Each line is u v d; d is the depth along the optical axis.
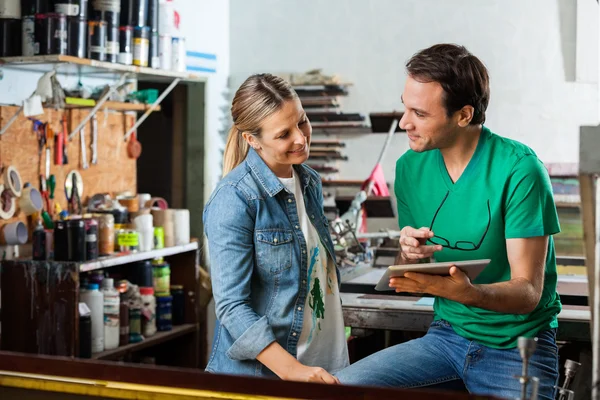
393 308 2.92
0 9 4.19
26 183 4.42
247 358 2.24
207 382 1.61
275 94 2.28
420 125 2.30
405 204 2.58
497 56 6.22
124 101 4.95
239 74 6.72
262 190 2.34
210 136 6.39
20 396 1.73
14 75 4.43
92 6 4.50
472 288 2.17
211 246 2.31
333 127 6.51
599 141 1.49
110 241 4.43
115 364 1.67
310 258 2.43
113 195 5.14
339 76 6.54
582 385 3.22
